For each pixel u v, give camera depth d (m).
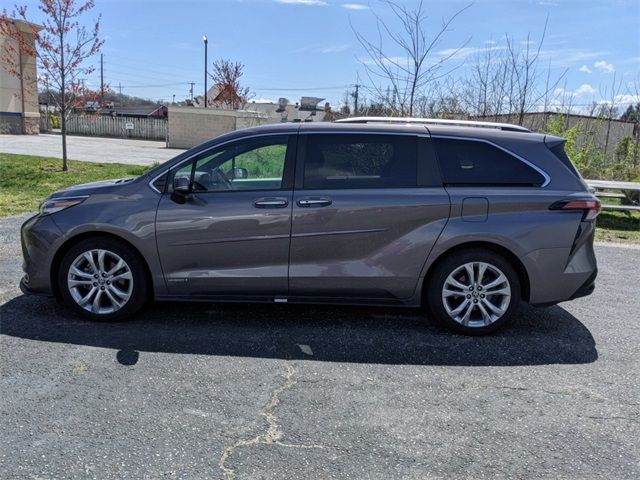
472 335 4.62
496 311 4.57
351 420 3.28
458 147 4.62
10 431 3.05
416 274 4.55
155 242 4.57
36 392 3.48
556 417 3.38
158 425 3.16
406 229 4.50
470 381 3.83
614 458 2.98
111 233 4.60
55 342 4.25
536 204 4.48
